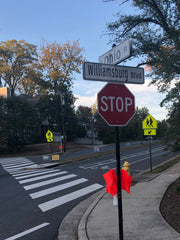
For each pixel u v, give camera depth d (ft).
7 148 120.57
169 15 24.91
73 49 162.30
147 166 51.72
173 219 16.94
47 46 160.86
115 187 12.71
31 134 131.95
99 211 19.98
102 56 13.92
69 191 30.12
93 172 45.21
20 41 202.39
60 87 165.78
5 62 201.46
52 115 167.12
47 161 74.54
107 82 12.01
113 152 91.91
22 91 218.79
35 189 32.09
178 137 23.93
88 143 199.62
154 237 14.05
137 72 12.92
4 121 123.95
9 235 16.69
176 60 25.00
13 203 25.48
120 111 12.16
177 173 36.60
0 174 50.93
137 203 21.47
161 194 24.07
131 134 243.81
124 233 14.97
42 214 21.36
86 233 15.37
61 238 15.90
